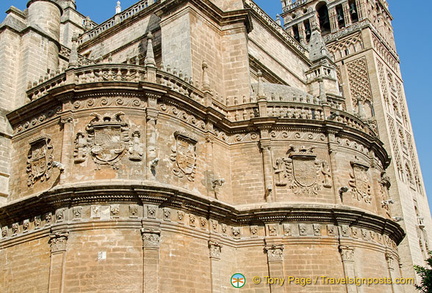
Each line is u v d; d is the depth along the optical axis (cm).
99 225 2383
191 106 2842
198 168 2805
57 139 2636
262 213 2875
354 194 3183
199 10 3375
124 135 2575
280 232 2883
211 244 2680
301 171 3058
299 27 7012
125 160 2538
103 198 2419
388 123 5625
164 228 2470
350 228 3025
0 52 3038
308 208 2906
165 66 3291
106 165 2520
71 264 2327
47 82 2830
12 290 2492
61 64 3509
